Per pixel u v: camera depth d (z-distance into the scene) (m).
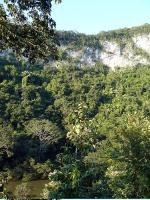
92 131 9.35
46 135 72.56
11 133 69.56
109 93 135.88
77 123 9.33
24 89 108.56
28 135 73.69
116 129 11.18
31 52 10.58
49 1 10.08
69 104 108.12
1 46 10.38
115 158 10.19
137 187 9.77
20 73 128.25
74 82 139.12
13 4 9.95
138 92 136.12
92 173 8.48
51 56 10.84
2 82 112.00
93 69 175.38
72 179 8.12
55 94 123.56
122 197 9.33
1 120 88.81
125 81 153.38
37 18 10.20
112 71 182.25
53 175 8.34
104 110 114.12
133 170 9.94
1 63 132.38
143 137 10.74
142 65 187.75
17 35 10.13
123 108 112.19
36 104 102.62
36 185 52.06
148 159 10.23
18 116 92.50
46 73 137.88
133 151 10.34
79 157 8.95
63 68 146.75
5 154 65.12
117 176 9.53
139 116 12.48
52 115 102.56
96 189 8.41
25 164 61.44
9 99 99.62
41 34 10.38
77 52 193.62
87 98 124.38
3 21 9.88
